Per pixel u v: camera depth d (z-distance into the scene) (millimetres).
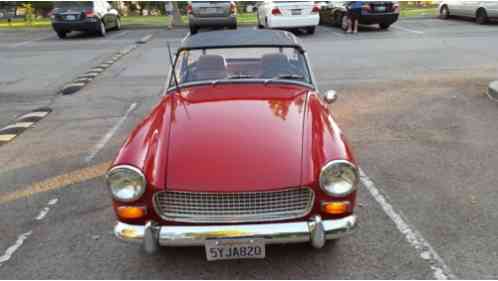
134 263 3051
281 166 2670
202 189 2584
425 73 8758
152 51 12180
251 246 2646
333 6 16469
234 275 2904
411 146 5031
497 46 11539
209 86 3828
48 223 3582
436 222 3445
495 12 15516
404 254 3057
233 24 13844
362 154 4832
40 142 5457
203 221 2652
